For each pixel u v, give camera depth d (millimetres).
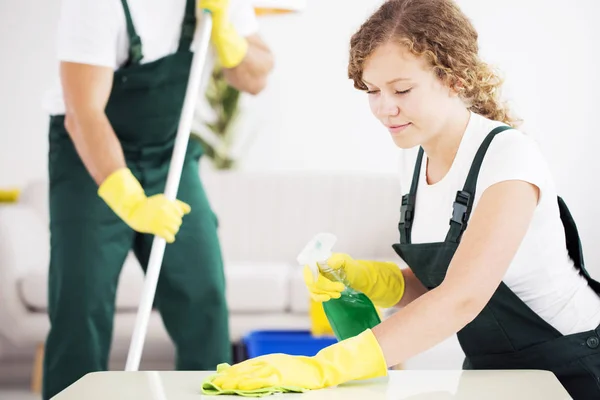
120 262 2432
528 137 1394
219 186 4383
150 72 2363
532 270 1461
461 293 1203
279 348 3275
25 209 4191
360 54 1364
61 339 2369
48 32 5008
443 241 1499
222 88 4793
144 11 2309
